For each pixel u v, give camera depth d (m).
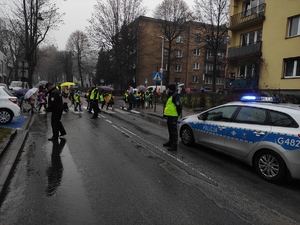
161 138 8.42
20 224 3.12
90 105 15.38
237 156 5.59
